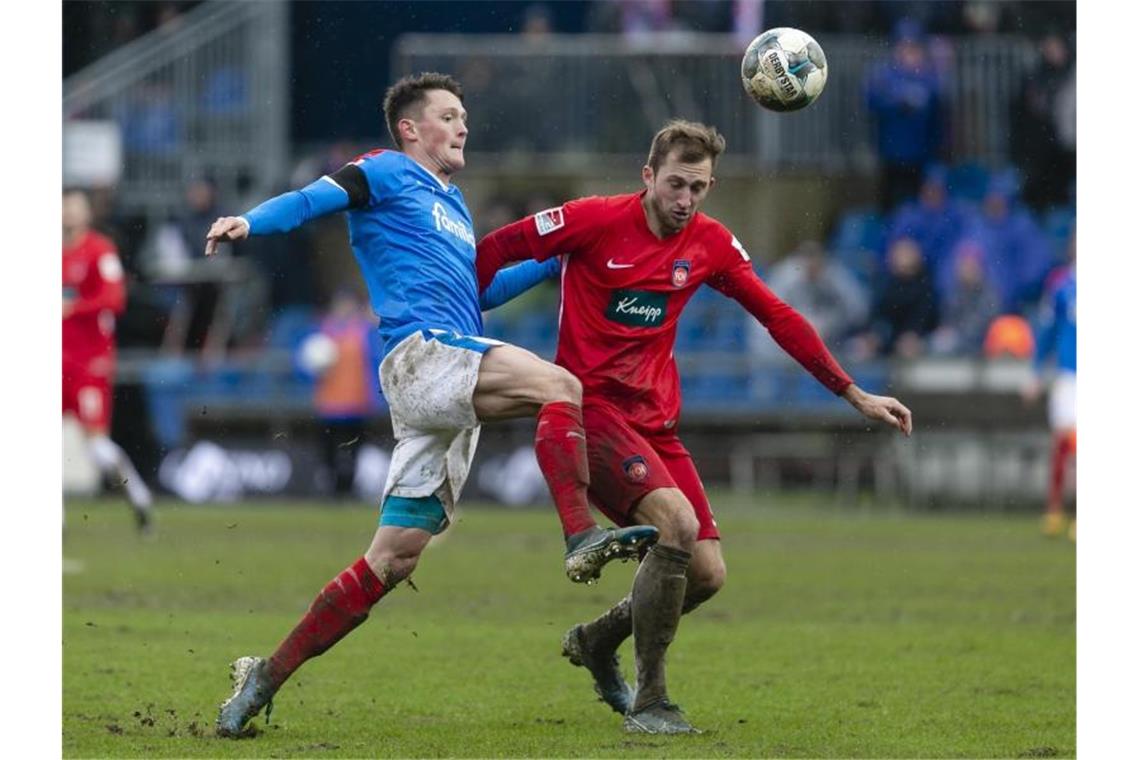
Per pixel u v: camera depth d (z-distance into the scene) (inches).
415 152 907.4
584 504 821.9
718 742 866.1
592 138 3166.8
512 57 3164.4
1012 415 2770.7
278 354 2903.5
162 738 877.2
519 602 1508.4
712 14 3213.6
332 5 3282.5
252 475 2827.3
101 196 3157.0
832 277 2979.8
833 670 1141.7
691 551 864.3
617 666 951.0
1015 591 1621.6
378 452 2822.3
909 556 1958.7
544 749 844.0
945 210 3065.9
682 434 2898.6
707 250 916.0
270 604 1461.6
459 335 863.1
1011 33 3137.3
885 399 935.0
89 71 3218.5
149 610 1413.6
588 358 898.1
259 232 828.6
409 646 1243.8
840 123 3142.2
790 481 2881.4
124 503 2716.5
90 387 1907.0
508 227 908.6
